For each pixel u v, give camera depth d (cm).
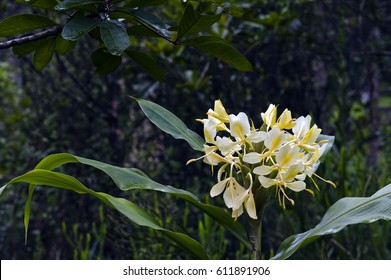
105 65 221
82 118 535
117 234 416
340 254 331
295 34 500
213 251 334
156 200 367
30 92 548
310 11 543
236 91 496
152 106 203
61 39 204
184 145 513
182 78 467
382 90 741
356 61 596
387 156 473
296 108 535
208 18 184
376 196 174
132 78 522
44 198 537
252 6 474
